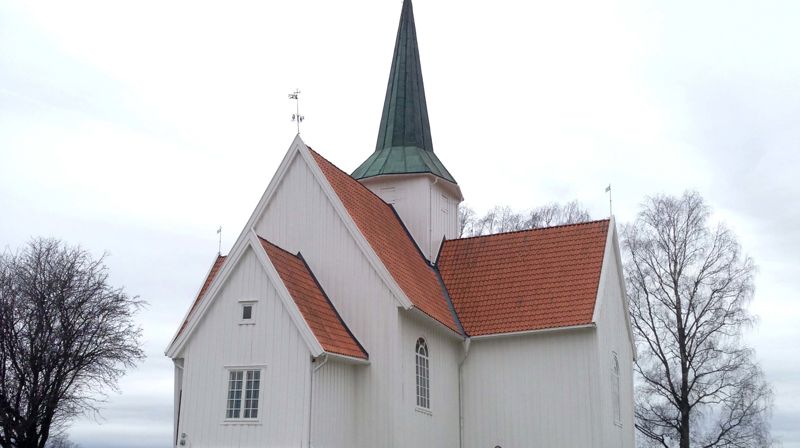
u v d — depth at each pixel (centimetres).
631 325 4491
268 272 3228
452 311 4088
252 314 3228
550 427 3800
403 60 4775
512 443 3850
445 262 4359
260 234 3762
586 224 4216
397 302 3462
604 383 3831
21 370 4791
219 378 3219
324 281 3600
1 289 4878
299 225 3700
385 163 4509
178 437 3228
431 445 3641
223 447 3158
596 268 3997
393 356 3422
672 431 4881
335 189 3706
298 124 3806
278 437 3097
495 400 3922
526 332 3872
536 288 4034
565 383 3816
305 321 3148
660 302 5009
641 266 5100
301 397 3098
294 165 3769
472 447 3912
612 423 3900
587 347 3812
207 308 3294
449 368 3919
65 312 4934
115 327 5175
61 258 5047
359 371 3447
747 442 4741
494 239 4362
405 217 4416
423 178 4428
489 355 3978
